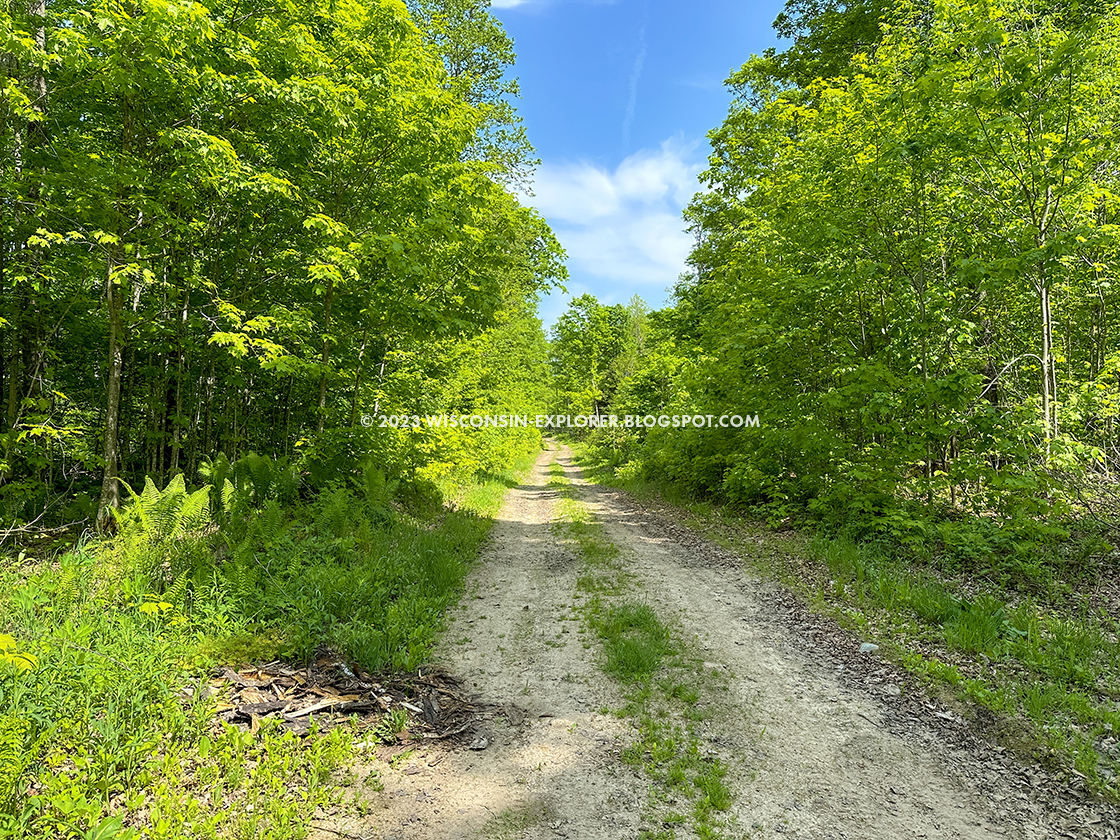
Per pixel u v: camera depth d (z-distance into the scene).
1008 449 7.58
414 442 12.95
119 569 5.34
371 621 5.59
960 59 8.38
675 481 16.67
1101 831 3.05
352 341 11.84
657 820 3.15
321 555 6.76
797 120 12.38
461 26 15.48
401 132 9.00
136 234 7.30
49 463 7.96
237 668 4.42
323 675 4.54
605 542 10.35
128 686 3.48
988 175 8.84
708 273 18.53
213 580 5.32
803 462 11.40
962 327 9.66
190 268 8.77
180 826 2.72
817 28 15.44
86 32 6.23
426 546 8.37
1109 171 8.98
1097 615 5.47
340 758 3.48
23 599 4.21
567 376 49.84
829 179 9.64
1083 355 11.36
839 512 9.46
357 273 8.63
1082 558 6.58
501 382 23.72
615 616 6.33
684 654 5.39
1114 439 9.54
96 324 8.70
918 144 7.99
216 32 6.60
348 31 8.61
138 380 10.26
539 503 16.61
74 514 7.61
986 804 3.29
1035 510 7.07
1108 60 7.89
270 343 7.78
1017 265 7.71
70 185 6.79
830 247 9.90
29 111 6.23
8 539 6.79
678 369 18.28
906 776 3.56
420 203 9.70
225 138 8.02
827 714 4.31
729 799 3.32
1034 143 8.19
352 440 10.40
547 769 3.60
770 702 4.49
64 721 3.18
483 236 10.83
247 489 7.80
